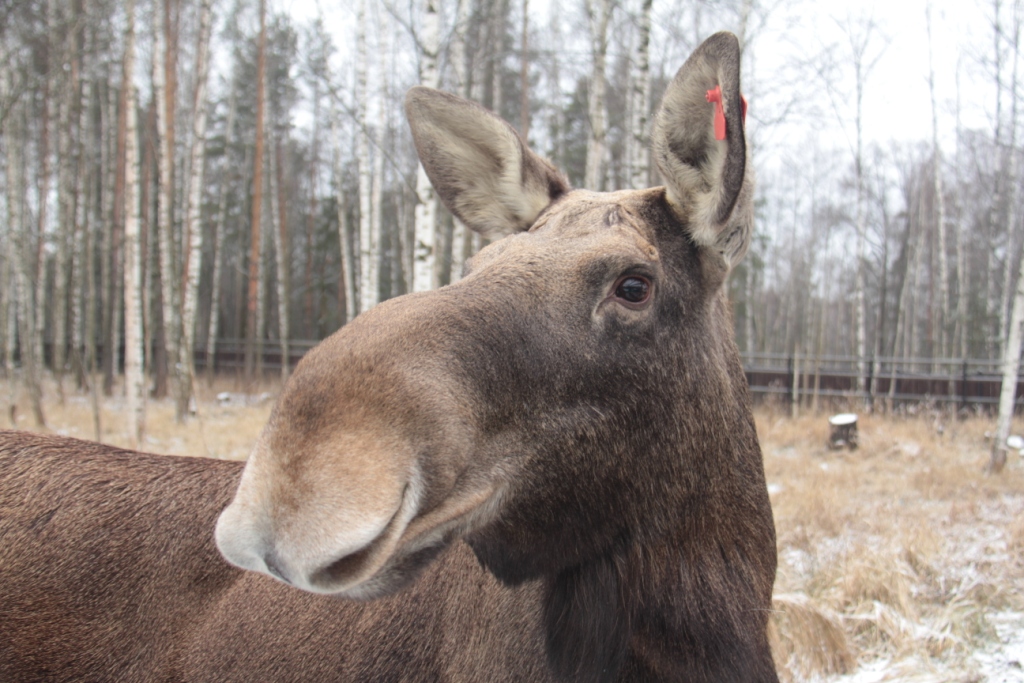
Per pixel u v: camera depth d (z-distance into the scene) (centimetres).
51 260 3177
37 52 1569
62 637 260
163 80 1570
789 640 439
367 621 234
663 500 199
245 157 3675
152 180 2152
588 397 180
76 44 1656
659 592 203
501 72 2217
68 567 263
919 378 1711
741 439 230
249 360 2228
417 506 145
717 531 216
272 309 3900
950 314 3622
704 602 209
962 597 505
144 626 259
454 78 1630
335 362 144
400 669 227
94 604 261
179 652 256
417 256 891
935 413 1438
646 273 188
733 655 211
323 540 130
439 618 226
